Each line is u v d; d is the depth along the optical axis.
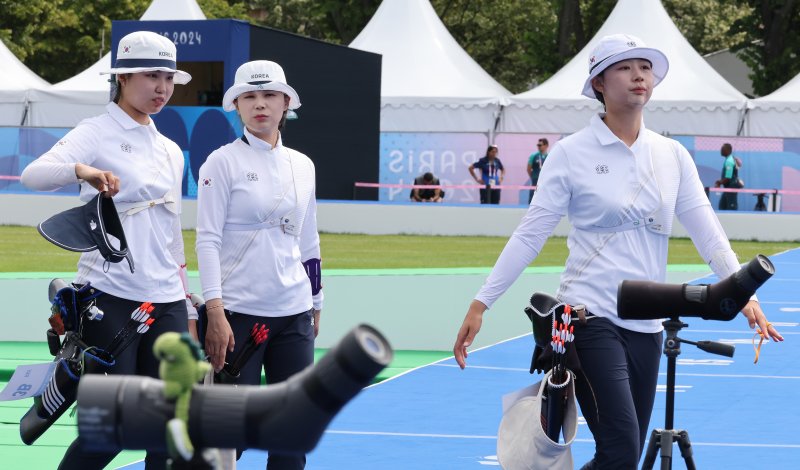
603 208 7.28
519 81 86.88
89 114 46.31
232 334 7.93
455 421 11.66
